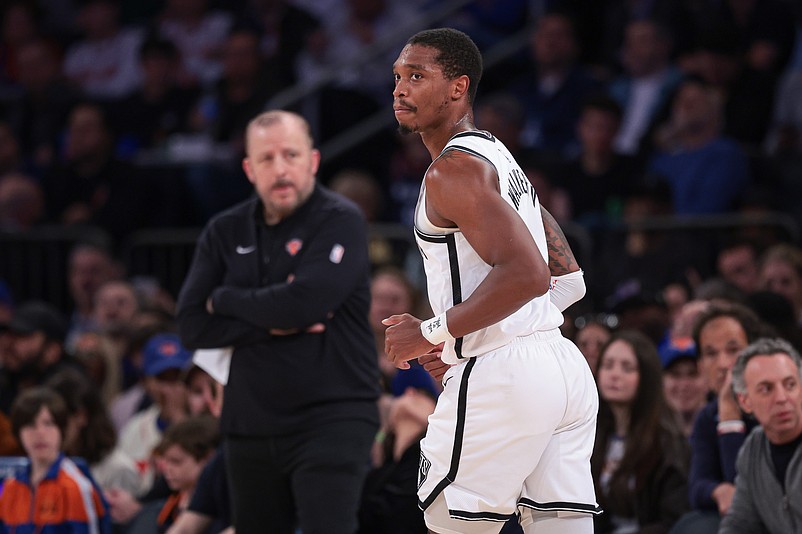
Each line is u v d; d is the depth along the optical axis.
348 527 16.66
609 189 32.09
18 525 20.42
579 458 12.98
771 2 37.34
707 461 18.27
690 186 31.69
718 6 37.91
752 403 16.39
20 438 20.55
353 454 16.80
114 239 35.69
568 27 37.00
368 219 31.75
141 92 40.75
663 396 19.06
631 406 19.06
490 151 12.61
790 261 24.97
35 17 45.72
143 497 22.20
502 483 12.64
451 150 12.52
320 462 16.64
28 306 25.97
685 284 28.05
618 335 19.42
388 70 39.59
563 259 13.78
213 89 39.59
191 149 37.84
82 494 20.42
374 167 36.97
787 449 16.39
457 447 12.70
